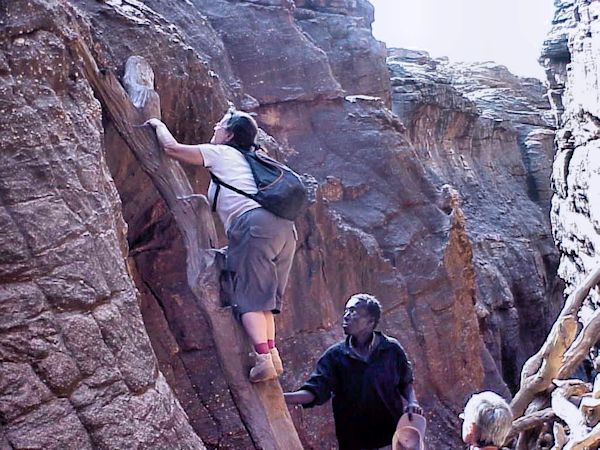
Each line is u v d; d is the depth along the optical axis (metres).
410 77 21.66
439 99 22.08
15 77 3.84
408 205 11.69
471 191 23.17
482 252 20.97
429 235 11.54
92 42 4.96
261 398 5.05
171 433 4.06
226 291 5.06
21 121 3.77
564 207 15.76
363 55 15.98
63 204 3.84
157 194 6.02
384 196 11.52
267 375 4.84
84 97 4.35
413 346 10.35
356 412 5.11
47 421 3.50
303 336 8.57
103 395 3.75
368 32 16.50
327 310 8.88
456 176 22.94
